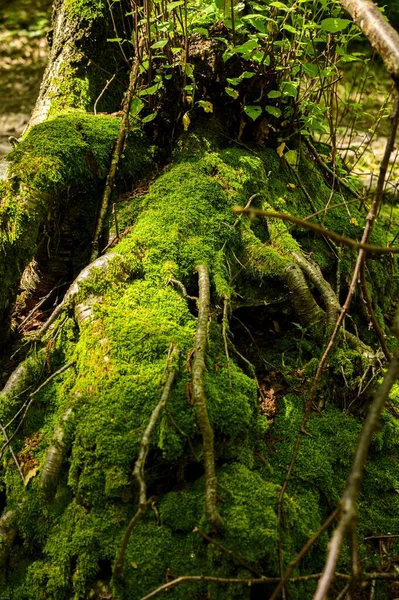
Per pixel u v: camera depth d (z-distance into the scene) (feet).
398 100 5.78
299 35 9.90
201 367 7.33
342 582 7.16
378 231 11.41
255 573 6.49
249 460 7.55
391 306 11.49
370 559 7.53
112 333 7.96
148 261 8.84
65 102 11.60
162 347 7.74
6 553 7.56
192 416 7.15
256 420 8.00
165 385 7.27
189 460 7.22
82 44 11.84
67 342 8.63
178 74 10.16
